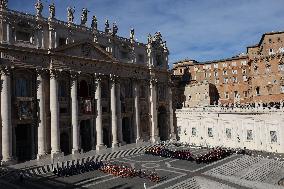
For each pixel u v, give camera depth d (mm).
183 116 85000
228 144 73375
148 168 51688
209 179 44812
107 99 69625
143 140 77188
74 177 46125
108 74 68562
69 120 61219
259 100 79938
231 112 72688
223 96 101875
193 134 81938
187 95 99812
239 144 71062
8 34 52188
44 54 56594
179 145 75875
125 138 75938
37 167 49312
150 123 80188
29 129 56219
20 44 53844
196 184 43750
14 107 53219
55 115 57156
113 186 41531
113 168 48500
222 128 74812
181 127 85625
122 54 74438
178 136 86500
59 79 59469
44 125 56250
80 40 61781
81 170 48938
